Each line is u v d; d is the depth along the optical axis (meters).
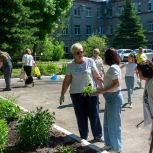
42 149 5.46
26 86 15.02
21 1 22.45
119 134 5.51
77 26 54.72
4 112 7.00
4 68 13.35
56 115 8.73
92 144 5.70
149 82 4.39
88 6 55.75
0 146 5.14
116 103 5.39
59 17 30.89
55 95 12.35
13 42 22.55
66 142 5.79
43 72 19.95
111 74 5.26
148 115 4.48
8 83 13.44
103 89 5.36
